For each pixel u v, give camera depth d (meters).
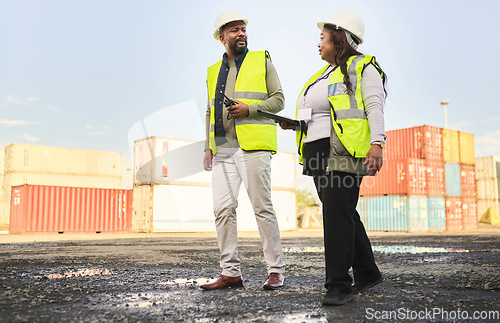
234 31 3.31
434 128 27.83
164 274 4.17
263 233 3.19
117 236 17.59
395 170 26.30
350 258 2.62
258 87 3.27
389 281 3.54
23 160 31.95
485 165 47.72
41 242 11.83
